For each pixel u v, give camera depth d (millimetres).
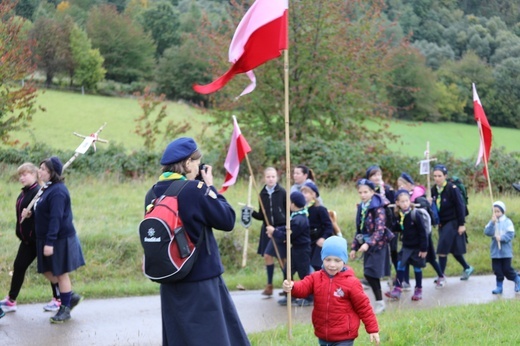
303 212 9523
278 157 19656
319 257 9711
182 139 4953
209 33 25672
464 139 42938
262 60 6738
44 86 52281
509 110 44000
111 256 11625
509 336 6438
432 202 11727
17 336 7699
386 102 25750
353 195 17188
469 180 20688
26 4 53750
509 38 46281
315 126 24250
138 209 14422
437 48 46219
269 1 6727
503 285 11461
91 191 15969
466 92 45438
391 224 9852
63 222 8180
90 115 43812
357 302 5566
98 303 9453
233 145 10109
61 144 31453
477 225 14930
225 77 6789
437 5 47875
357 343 6484
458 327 6930
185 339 4652
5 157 18266
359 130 24609
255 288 10984
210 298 4711
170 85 55125
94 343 7461
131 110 46906
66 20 54906
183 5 68688
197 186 4734
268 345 6680
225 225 4824
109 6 62438
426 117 46594
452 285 11453
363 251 9062
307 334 6996
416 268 10297
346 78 23797
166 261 4527
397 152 20797
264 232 10445
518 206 16859
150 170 18469
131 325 8289
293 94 23609
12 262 10859
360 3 24578
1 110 19094
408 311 8672
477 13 49156
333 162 19453
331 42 23375
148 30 64000
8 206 13781
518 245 14141
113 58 60531
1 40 18547
